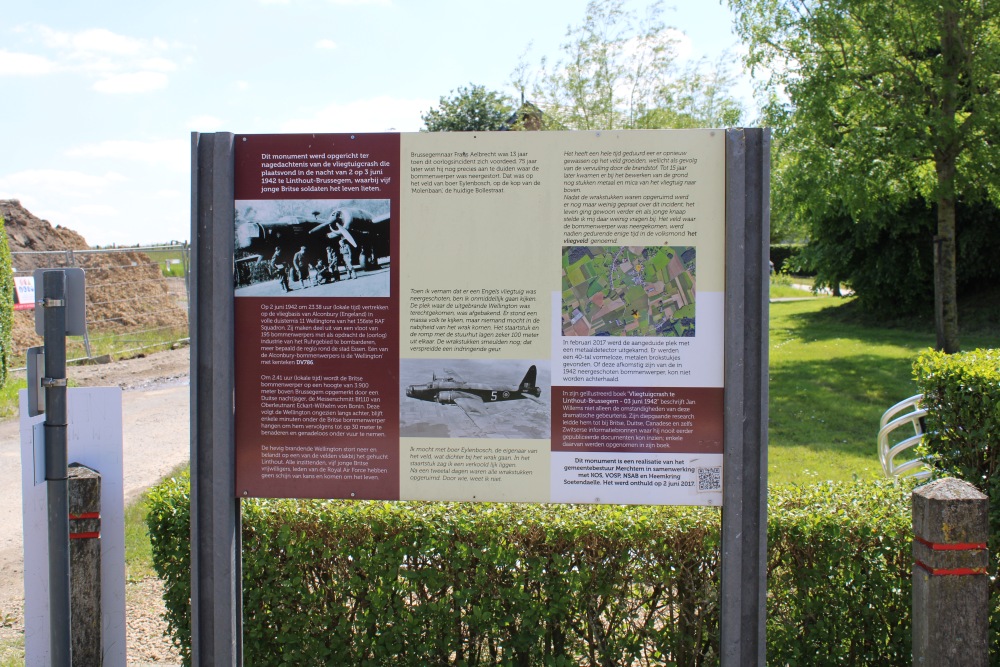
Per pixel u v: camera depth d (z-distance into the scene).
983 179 13.20
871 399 11.85
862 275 22.48
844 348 17.73
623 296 3.10
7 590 5.41
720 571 3.28
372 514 3.54
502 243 3.12
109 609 3.49
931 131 12.70
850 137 12.91
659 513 3.62
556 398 3.13
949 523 2.92
